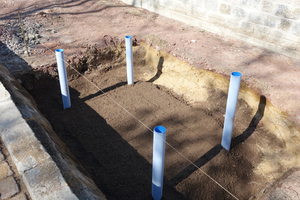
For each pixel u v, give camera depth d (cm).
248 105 454
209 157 381
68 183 220
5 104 315
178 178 347
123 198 321
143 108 488
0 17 759
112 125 444
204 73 508
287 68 476
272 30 528
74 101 506
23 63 522
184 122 453
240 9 567
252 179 359
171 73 573
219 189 341
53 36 648
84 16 789
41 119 359
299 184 285
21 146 254
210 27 649
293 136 376
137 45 633
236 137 422
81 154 385
